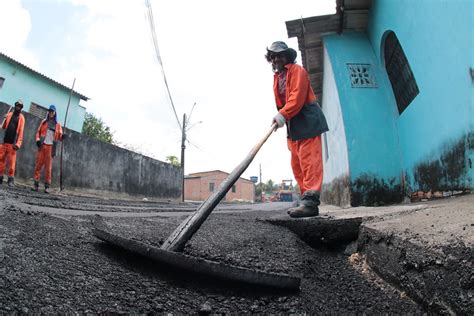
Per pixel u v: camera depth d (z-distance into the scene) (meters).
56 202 4.52
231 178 1.86
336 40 6.23
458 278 1.15
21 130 6.79
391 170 5.31
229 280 1.41
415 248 1.44
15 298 0.98
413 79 4.71
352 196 5.38
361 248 2.13
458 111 3.33
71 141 9.93
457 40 3.22
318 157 2.95
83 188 10.42
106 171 11.62
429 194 4.18
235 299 1.31
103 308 1.05
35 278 1.14
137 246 1.42
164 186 16.00
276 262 1.84
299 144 3.02
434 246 1.32
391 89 5.65
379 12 5.36
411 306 1.38
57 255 1.41
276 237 2.40
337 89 5.85
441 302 1.22
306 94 2.90
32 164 8.49
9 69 14.56
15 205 2.75
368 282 1.74
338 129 6.34
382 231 1.80
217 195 1.74
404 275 1.50
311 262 2.02
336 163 6.99
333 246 2.47
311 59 7.37
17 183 7.95
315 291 1.52
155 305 1.14
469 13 2.97
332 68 5.99
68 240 1.67
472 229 1.37
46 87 16.25
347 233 2.42
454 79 3.35
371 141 5.49
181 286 1.34
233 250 1.95
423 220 1.85
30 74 15.44
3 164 6.61
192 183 39.69
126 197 12.81
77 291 1.12
